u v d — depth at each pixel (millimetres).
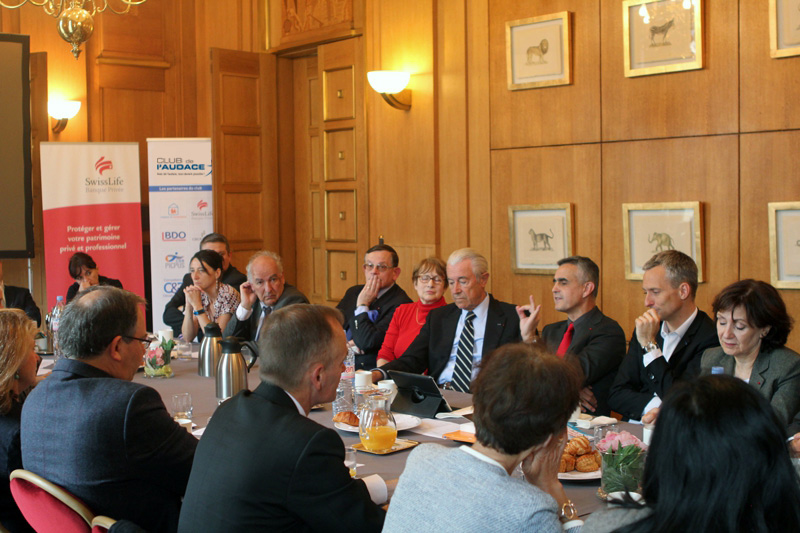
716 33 4422
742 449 1063
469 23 5559
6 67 6664
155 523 2006
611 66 4852
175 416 2605
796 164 4176
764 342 2584
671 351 3016
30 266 7512
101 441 1918
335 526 1613
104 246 6973
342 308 4801
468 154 5629
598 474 1978
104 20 7219
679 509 1084
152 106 7562
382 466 2145
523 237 5309
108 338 2068
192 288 4527
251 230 7258
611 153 4887
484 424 1419
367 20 6223
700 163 4523
